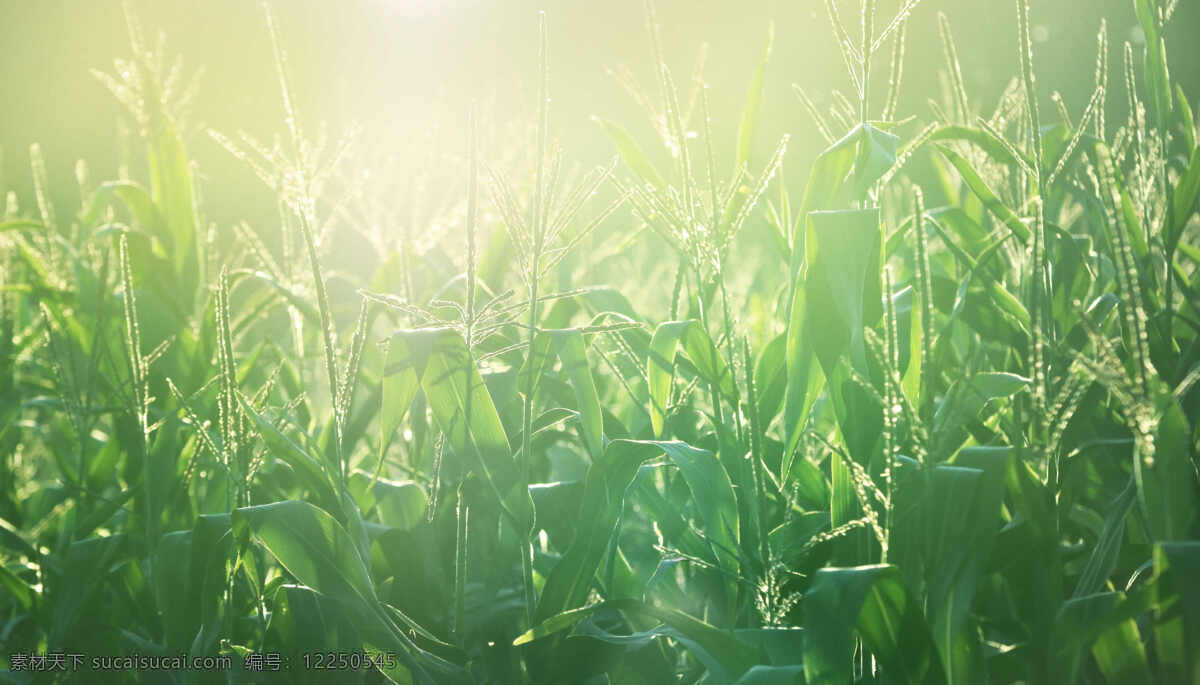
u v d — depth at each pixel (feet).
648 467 9.87
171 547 10.12
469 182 9.29
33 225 11.87
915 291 9.66
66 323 11.32
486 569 10.44
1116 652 8.73
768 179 9.68
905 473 9.22
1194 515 8.84
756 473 9.40
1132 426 8.54
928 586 8.86
